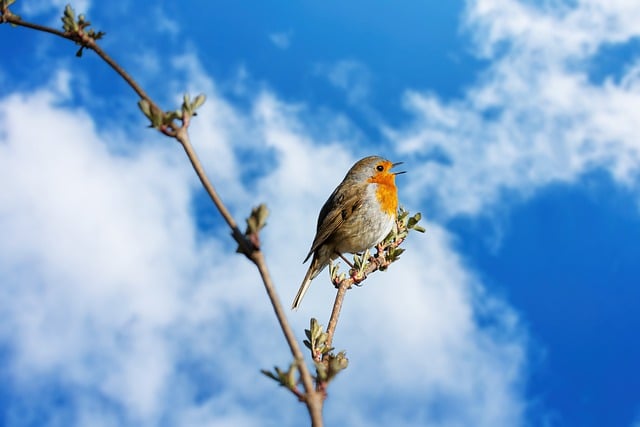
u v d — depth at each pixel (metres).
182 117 2.16
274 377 1.99
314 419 1.97
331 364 2.19
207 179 2.07
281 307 1.99
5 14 2.29
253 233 1.98
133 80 2.24
